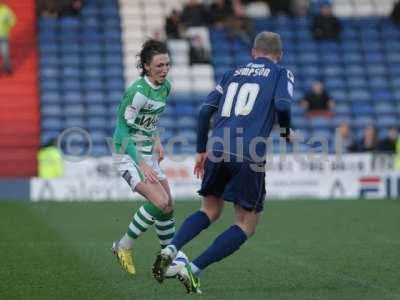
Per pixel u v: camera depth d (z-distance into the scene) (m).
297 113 73.25
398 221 44.84
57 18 77.69
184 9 78.00
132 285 24.75
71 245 34.38
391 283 25.02
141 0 80.62
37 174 66.06
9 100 71.06
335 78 78.00
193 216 23.50
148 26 78.69
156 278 22.56
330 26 79.69
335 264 29.06
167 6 80.62
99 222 43.97
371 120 74.31
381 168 61.56
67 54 75.38
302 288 24.16
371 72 78.75
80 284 24.92
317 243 35.28
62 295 23.11
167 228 26.97
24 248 33.34
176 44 76.81
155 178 25.62
